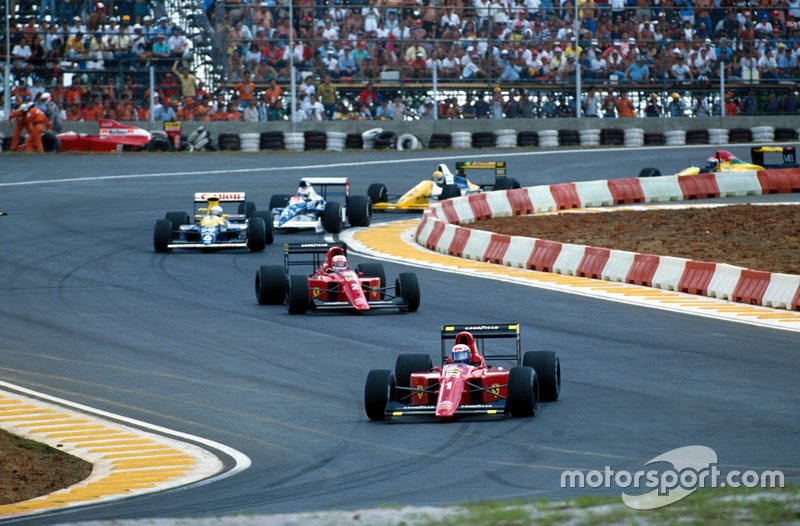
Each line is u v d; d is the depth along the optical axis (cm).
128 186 15625
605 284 9112
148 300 8556
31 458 4962
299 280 7875
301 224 11631
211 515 3619
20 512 3994
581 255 9581
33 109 19300
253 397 5822
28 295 8800
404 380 5456
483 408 5091
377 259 10356
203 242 10494
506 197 13325
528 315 7806
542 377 5409
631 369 6159
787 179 15500
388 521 3147
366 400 5194
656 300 8369
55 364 6669
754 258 9794
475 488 4022
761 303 8119
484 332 5488
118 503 4097
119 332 7481
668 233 11431
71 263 10200
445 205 12306
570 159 18912
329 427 5203
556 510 3231
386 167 17775
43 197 14612
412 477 4278
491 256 10312
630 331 7238
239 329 7488
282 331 7381
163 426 5372
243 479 4412
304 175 16775
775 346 6719
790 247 10388
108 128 19675
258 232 10519
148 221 12769
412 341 7000
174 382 6191
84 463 4872
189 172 17088
